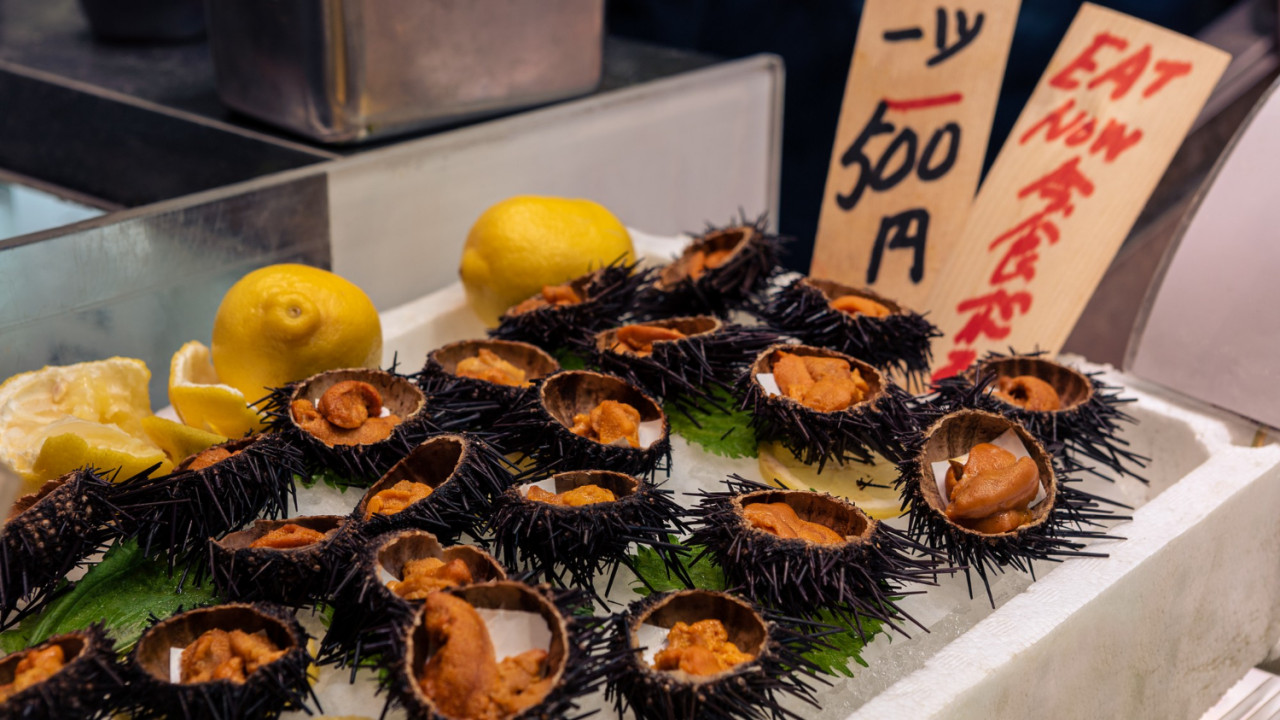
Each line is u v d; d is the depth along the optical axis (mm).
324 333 585
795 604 485
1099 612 510
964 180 678
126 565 515
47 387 556
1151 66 647
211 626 463
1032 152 670
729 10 1114
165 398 649
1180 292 627
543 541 487
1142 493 612
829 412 545
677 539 511
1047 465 527
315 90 683
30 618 502
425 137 725
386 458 533
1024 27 973
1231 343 614
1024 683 490
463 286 692
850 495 563
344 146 708
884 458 585
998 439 547
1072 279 660
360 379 570
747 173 947
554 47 758
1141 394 642
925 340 616
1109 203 654
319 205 681
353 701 472
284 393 552
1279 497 587
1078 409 571
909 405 568
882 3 688
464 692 425
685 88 850
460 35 712
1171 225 930
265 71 694
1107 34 657
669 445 550
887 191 697
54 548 480
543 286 660
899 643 508
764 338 600
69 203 750
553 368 600
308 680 467
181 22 846
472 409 562
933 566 500
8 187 758
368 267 722
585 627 444
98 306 609
